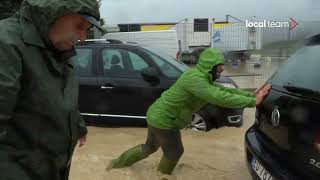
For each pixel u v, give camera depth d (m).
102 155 6.03
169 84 7.44
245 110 10.02
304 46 4.23
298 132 3.45
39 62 2.27
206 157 6.12
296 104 3.55
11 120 2.27
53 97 2.32
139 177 5.09
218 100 4.34
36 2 2.21
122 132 7.52
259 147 4.13
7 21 2.28
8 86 2.13
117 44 7.92
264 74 15.22
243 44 16.98
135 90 7.59
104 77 7.78
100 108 7.80
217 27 20.02
